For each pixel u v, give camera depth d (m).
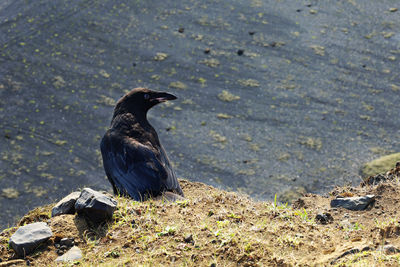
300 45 31.78
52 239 5.93
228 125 25.58
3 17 33.66
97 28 32.97
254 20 34.19
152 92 8.57
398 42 31.92
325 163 22.69
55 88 28.20
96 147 24.52
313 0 36.50
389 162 17.80
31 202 20.94
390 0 36.50
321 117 26.08
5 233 6.33
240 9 35.41
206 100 27.44
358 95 27.70
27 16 33.78
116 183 7.63
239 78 29.09
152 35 32.53
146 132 8.12
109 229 6.08
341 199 7.06
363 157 22.98
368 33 32.81
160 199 6.98
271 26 33.62
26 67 29.58
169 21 33.94
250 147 24.03
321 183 21.38
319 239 5.68
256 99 27.52
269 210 6.51
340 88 28.22
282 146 24.02
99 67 29.78
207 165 22.88
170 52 31.09
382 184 7.34
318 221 6.52
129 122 8.17
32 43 31.38
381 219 6.42
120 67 29.83
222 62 30.34
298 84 28.59
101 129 25.66
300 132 24.98
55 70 29.45
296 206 7.45
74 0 35.66
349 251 5.23
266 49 31.50
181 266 5.26
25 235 5.84
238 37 32.53
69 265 5.47
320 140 24.38
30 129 25.52
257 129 25.28
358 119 25.86
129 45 31.58
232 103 27.20
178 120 25.95
